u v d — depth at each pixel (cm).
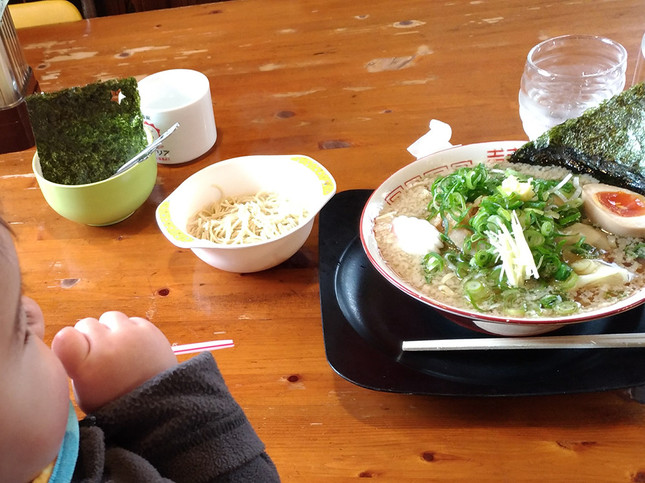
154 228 104
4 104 121
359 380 74
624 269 80
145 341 62
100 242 102
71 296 93
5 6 127
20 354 41
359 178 108
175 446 57
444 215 88
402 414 73
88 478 50
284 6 162
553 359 75
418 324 82
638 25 135
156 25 160
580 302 78
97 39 157
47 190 99
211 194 102
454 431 70
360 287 88
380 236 87
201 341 84
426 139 109
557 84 107
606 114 89
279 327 85
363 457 69
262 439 71
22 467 43
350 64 138
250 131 124
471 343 76
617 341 75
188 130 114
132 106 103
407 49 139
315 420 73
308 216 90
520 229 80
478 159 96
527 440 69
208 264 96
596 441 68
